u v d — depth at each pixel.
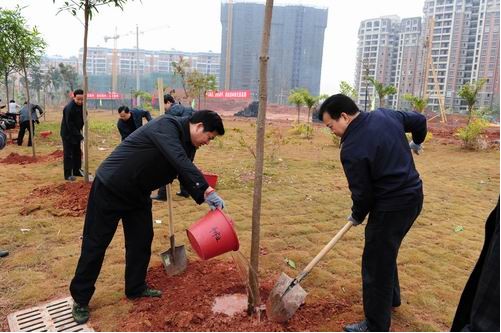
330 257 4.25
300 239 4.77
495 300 1.83
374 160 2.62
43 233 4.80
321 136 17.25
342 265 4.04
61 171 8.48
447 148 13.69
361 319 3.10
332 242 2.89
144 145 2.97
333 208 6.03
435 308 3.32
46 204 5.82
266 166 9.52
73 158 7.79
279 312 2.92
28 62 10.30
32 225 5.04
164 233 4.84
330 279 3.74
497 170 9.66
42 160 9.79
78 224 5.11
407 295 3.50
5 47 9.00
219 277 3.65
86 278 3.04
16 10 8.84
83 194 6.16
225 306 3.21
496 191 7.52
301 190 7.15
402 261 4.19
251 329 2.88
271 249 4.45
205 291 3.40
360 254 4.34
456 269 4.04
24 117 12.19
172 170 3.10
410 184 2.69
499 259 1.83
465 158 11.56
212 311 3.12
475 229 5.27
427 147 13.91
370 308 2.83
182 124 3.03
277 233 4.94
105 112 43.19
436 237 4.94
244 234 4.89
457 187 7.81
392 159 2.66
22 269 3.89
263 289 3.49
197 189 2.88
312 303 3.29
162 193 6.26
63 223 5.14
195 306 3.15
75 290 3.03
